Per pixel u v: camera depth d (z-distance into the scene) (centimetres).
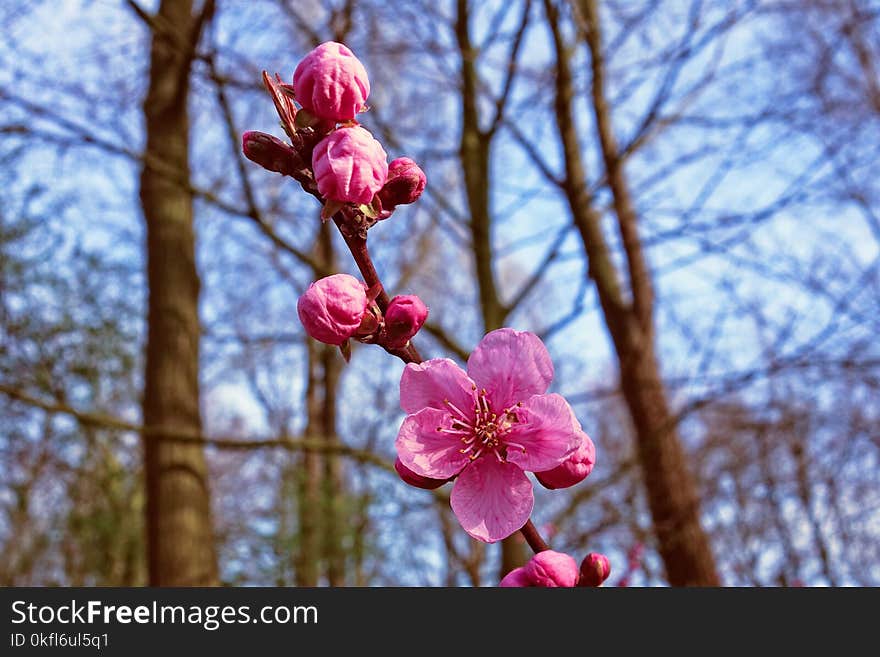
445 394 156
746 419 751
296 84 151
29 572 995
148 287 718
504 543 648
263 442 664
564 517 651
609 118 799
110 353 792
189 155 765
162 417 672
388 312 151
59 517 920
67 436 841
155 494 654
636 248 787
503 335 158
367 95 152
